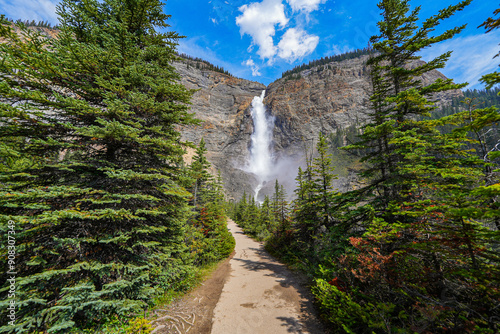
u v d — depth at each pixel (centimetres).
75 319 538
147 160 804
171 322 634
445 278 480
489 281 367
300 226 1672
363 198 922
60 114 623
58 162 612
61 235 563
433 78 11744
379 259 577
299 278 1137
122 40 730
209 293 909
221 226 1861
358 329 527
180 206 870
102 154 724
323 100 14175
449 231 428
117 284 559
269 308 766
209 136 15025
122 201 673
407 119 882
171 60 955
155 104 727
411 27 908
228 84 19525
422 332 411
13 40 522
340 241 943
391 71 924
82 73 650
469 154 712
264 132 15350
